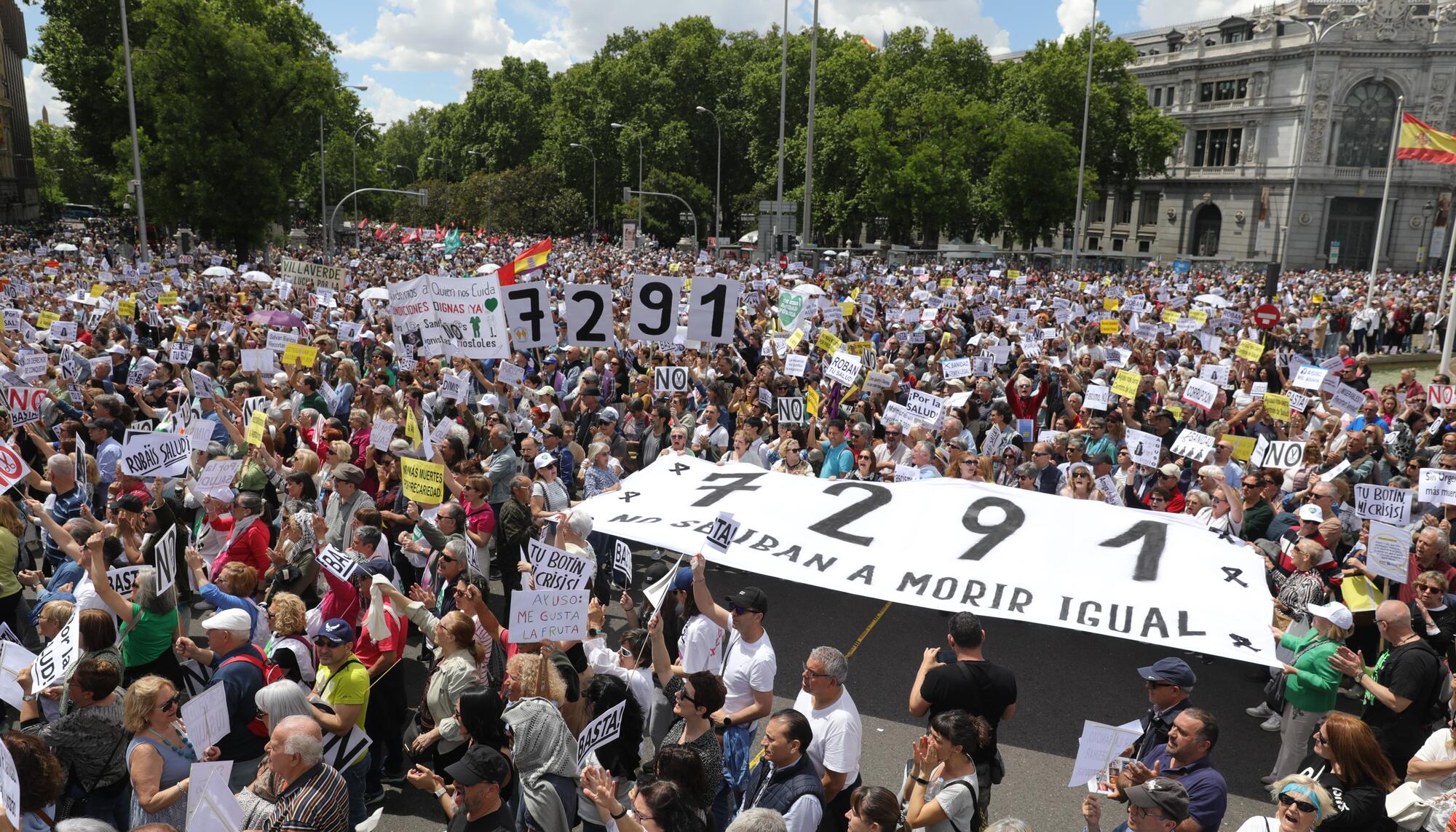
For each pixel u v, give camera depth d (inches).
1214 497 369.1
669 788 179.9
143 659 275.6
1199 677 355.3
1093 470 424.2
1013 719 322.0
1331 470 427.5
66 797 211.6
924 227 2935.5
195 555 320.2
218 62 1943.9
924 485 369.4
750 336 789.9
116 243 2397.9
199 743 208.1
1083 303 1360.7
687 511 362.6
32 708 241.6
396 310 480.1
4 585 310.2
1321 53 3255.4
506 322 508.4
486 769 186.9
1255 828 191.5
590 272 1579.7
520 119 4436.5
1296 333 1155.3
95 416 476.4
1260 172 3462.1
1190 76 3708.2
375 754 269.6
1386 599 311.6
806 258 1617.9
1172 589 303.1
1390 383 1081.4
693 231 3762.3
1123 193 3550.7
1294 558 305.0
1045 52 3080.7
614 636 376.8
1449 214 3245.6
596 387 538.6
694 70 3848.4
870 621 394.9
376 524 324.2
